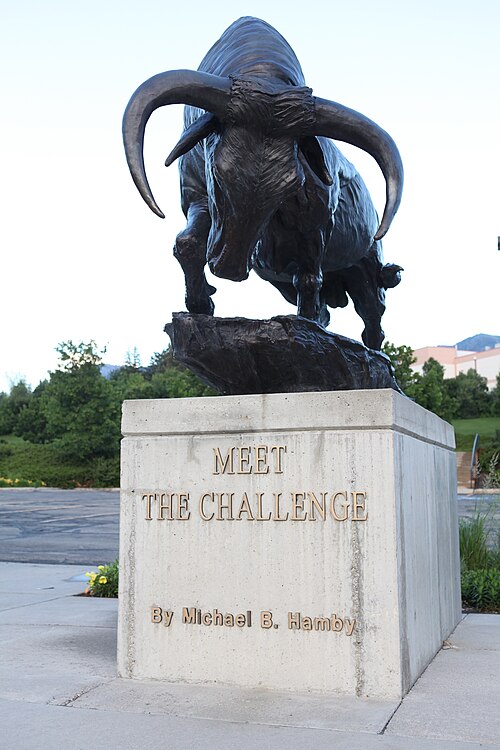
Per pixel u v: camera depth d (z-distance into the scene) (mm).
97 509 23156
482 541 8344
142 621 4312
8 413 57875
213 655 4176
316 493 4102
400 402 4219
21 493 32719
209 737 3283
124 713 3629
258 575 4152
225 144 3945
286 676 4039
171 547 4328
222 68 4668
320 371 4660
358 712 3625
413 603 4273
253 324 4641
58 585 8617
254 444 4246
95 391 39531
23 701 3820
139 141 3842
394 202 4062
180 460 4379
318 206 4578
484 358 84000
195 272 5164
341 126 4051
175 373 52188
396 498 4004
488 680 4195
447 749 3113
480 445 41875
